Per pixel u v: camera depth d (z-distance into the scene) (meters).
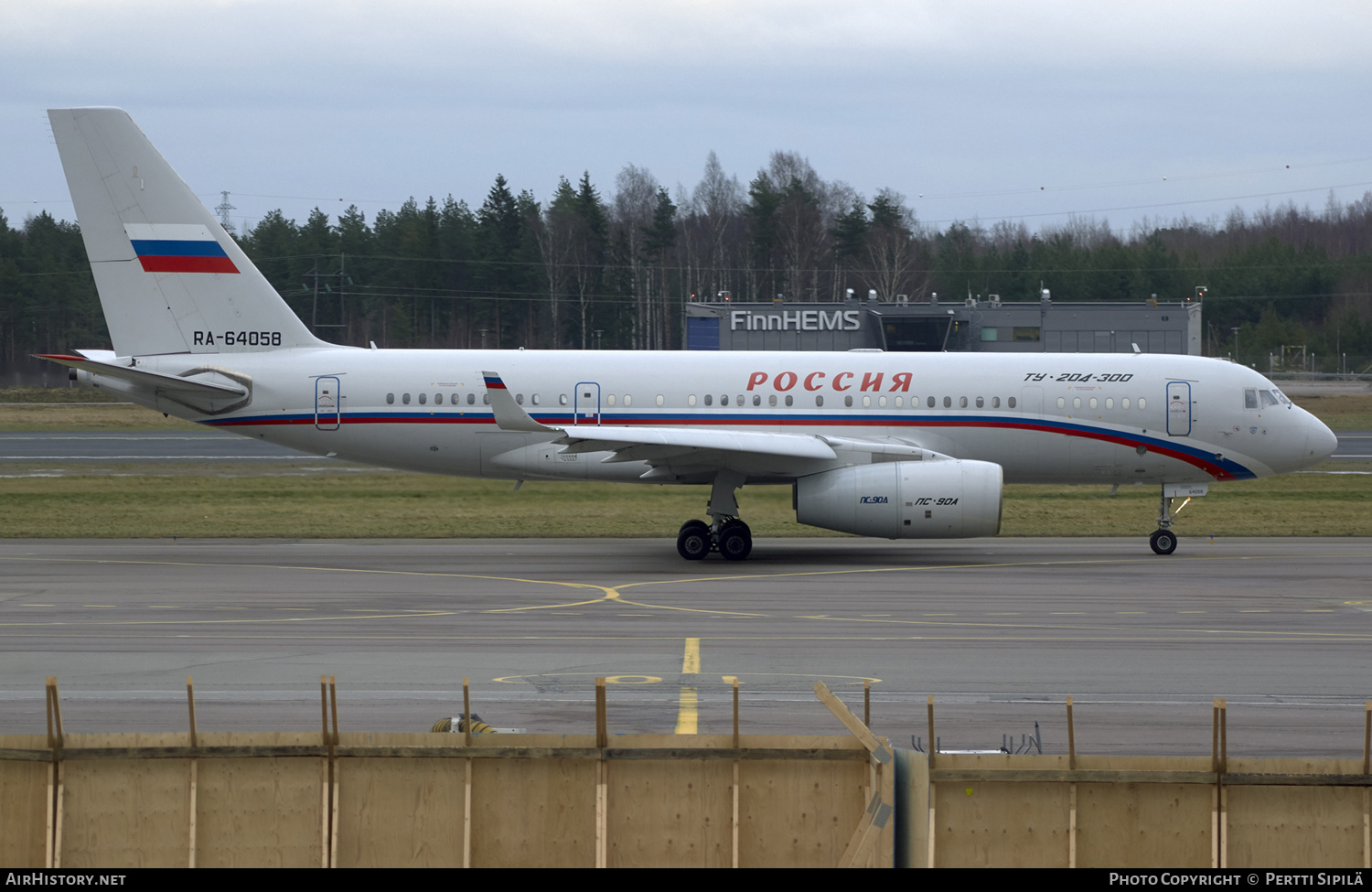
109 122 103.62
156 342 105.75
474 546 110.69
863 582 88.50
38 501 139.88
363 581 88.50
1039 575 91.88
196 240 105.25
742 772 32.97
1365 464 188.00
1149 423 105.50
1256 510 137.75
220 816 32.69
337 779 32.72
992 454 106.25
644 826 33.00
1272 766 31.83
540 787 32.91
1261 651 63.81
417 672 58.31
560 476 106.38
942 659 61.72
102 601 79.00
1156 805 31.91
